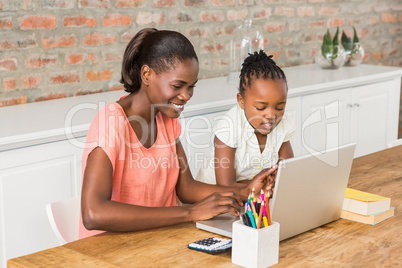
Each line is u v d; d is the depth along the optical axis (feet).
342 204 5.18
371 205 5.11
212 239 4.63
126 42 9.89
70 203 5.39
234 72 10.52
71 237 5.38
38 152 7.25
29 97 8.86
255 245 4.11
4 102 8.61
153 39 5.19
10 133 7.04
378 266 4.22
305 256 4.40
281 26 12.21
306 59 12.89
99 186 4.93
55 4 8.87
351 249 4.54
